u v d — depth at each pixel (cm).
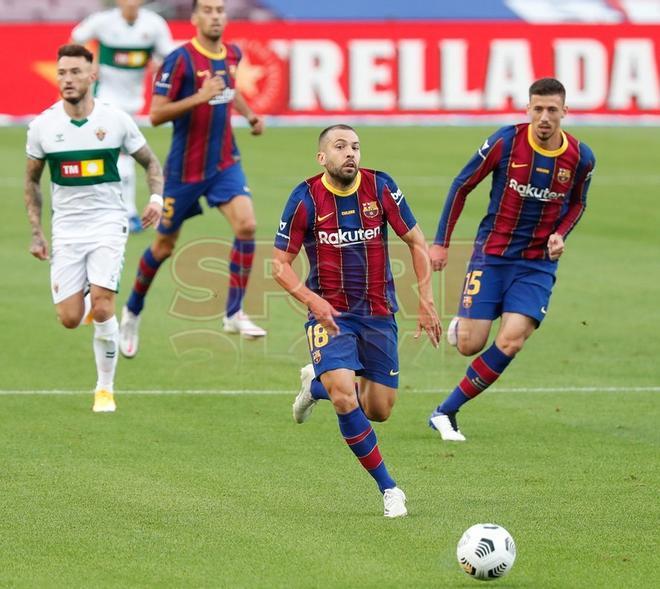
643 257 5422
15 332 4047
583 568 2070
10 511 2367
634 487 2548
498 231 2991
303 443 2909
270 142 8675
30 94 9212
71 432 2975
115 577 2017
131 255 5334
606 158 8212
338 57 9581
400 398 3394
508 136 2953
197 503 2428
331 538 2217
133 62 5684
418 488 2547
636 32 9812
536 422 3114
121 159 5744
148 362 3738
